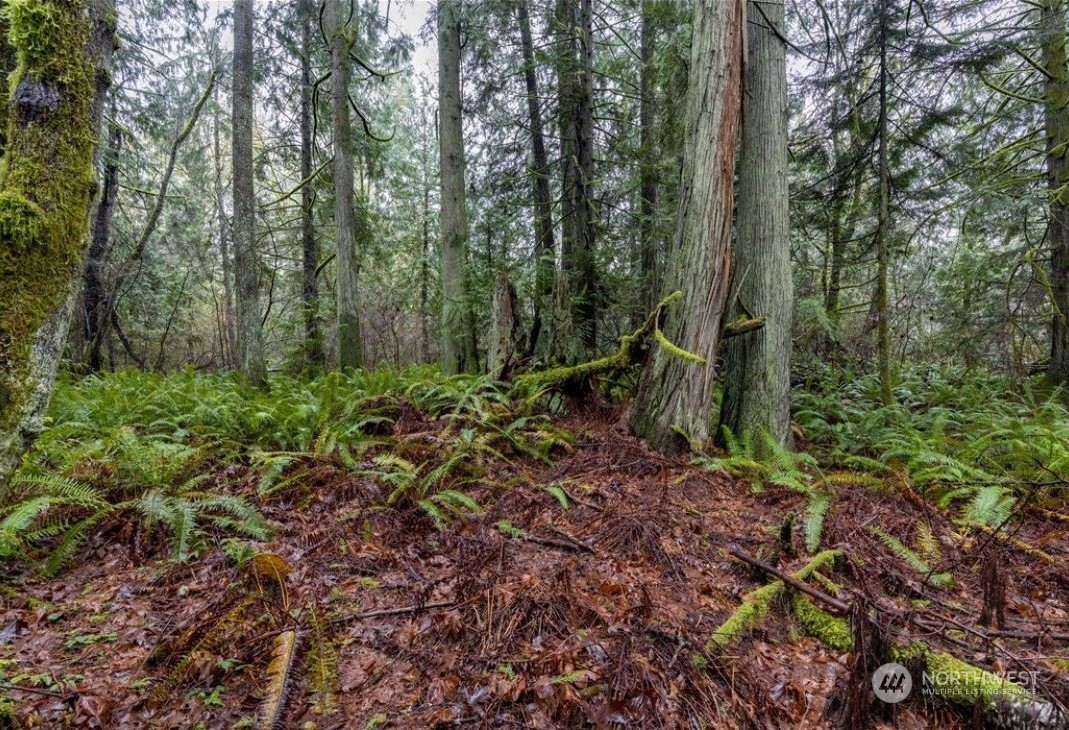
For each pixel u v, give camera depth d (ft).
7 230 7.33
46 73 7.55
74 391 25.53
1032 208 26.58
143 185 47.16
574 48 35.17
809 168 32.09
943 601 10.42
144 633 9.12
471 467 16.55
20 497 11.88
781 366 20.25
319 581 10.82
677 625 9.45
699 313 18.70
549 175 40.04
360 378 28.84
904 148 28.71
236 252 32.19
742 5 17.85
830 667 8.73
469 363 30.68
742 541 12.94
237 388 29.30
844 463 19.07
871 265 32.71
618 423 20.89
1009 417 22.08
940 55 24.68
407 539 12.80
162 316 54.08
